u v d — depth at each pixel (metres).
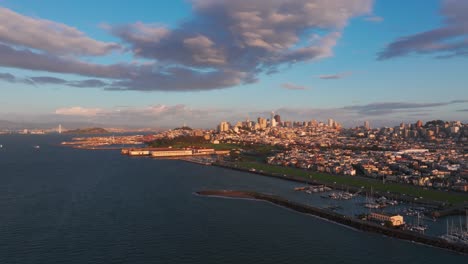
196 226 183.12
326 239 166.38
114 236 166.12
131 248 151.38
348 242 162.62
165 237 165.25
